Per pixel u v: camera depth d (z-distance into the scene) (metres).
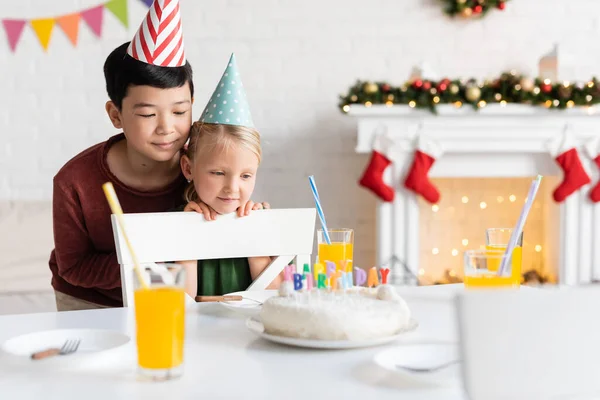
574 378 0.67
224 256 1.54
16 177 3.28
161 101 1.72
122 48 1.79
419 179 2.98
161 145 1.75
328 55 3.35
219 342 1.04
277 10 3.33
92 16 3.25
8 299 2.67
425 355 0.94
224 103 1.63
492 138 3.02
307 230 1.62
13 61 3.25
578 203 3.10
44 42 3.24
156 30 1.69
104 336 1.03
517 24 3.38
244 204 1.60
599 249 3.10
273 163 3.37
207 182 1.61
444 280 3.38
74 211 1.84
